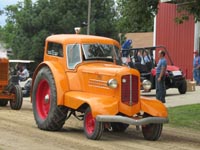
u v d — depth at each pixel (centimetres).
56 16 4578
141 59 2125
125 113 1048
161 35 3017
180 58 2903
